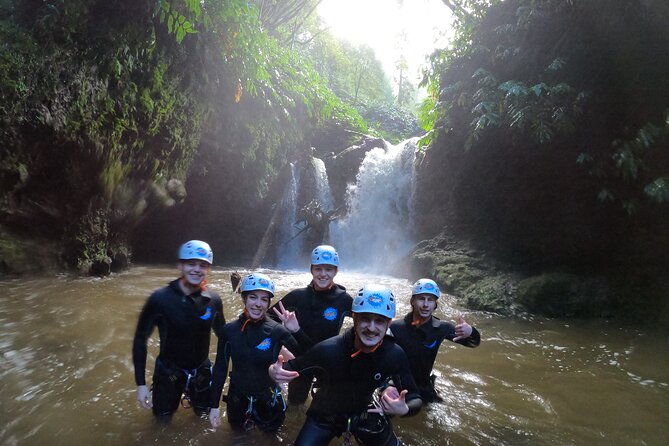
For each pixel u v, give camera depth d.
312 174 17.34
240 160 13.48
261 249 14.53
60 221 8.34
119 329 5.57
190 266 3.42
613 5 7.79
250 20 10.48
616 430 3.68
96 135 8.27
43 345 4.83
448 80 11.70
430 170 12.78
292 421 3.63
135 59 8.76
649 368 5.18
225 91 11.87
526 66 9.52
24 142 7.24
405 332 4.05
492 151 10.16
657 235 7.46
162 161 10.62
